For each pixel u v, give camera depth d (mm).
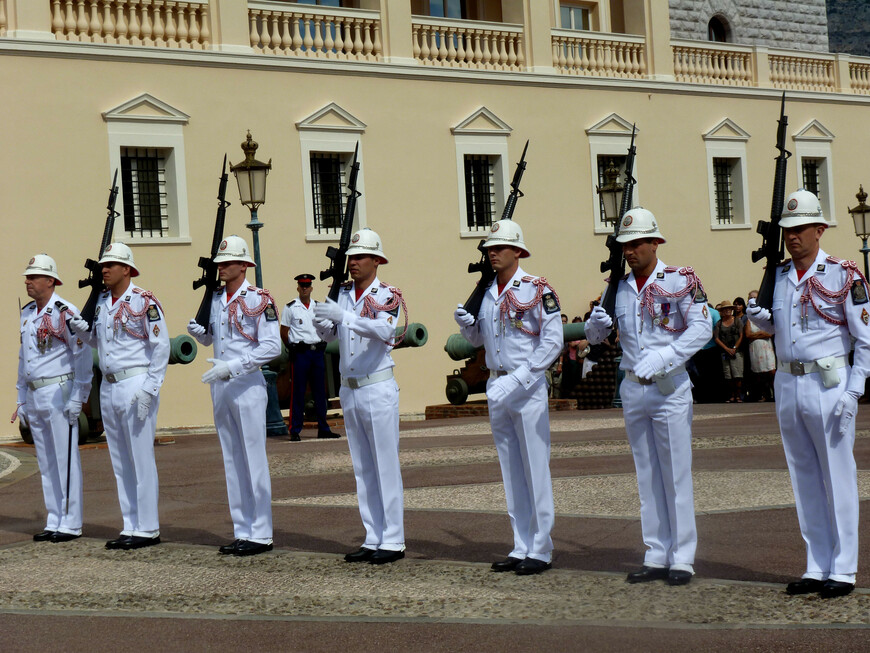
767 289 8469
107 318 11078
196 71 24922
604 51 31547
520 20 30203
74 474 11578
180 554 10539
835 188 35844
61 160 23344
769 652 6902
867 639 7027
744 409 21891
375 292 9961
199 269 24797
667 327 8586
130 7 24375
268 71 25844
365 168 27125
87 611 8586
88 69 23656
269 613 8320
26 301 22859
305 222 26250
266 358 10398
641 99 31766
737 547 9648
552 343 9094
